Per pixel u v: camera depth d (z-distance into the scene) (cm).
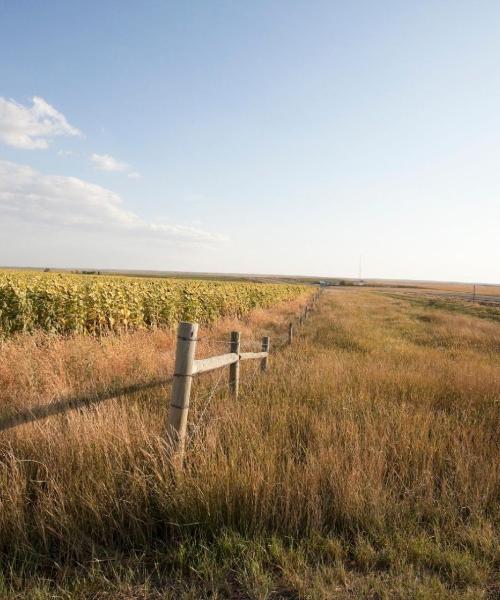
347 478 353
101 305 1133
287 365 856
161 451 357
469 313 3434
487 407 621
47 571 273
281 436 454
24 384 558
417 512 338
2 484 325
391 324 2219
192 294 1614
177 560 279
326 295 6284
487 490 362
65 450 363
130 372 674
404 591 253
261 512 316
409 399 654
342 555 291
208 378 672
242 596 254
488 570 277
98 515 302
